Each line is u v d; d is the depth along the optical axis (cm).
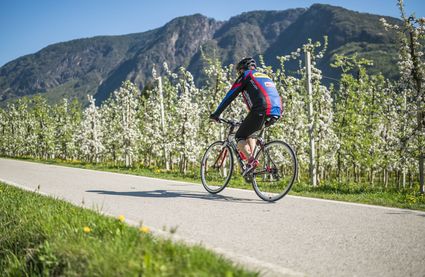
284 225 481
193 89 1905
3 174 1342
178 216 541
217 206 614
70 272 310
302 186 1033
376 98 1917
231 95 675
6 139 5325
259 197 711
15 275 367
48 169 1573
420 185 1032
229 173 739
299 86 1631
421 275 311
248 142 685
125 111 2492
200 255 294
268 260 351
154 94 2252
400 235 427
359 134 1750
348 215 538
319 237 425
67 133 4175
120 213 570
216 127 1773
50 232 389
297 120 1680
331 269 327
